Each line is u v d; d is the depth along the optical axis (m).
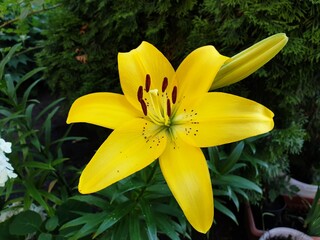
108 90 0.47
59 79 0.52
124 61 0.21
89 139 0.59
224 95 0.20
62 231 0.32
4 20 0.65
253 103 0.20
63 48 0.49
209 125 0.20
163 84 0.21
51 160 0.38
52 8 0.47
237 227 0.45
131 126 0.21
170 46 0.41
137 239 0.25
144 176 0.28
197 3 0.38
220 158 0.34
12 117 0.33
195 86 0.21
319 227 0.37
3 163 0.27
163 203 0.31
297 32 0.32
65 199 0.38
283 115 0.38
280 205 0.43
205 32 0.36
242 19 0.33
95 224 0.26
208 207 0.19
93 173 0.19
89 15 0.46
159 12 0.39
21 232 0.32
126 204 0.26
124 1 0.41
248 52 0.21
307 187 0.44
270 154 0.39
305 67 0.34
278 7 0.31
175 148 0.21
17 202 0.41
